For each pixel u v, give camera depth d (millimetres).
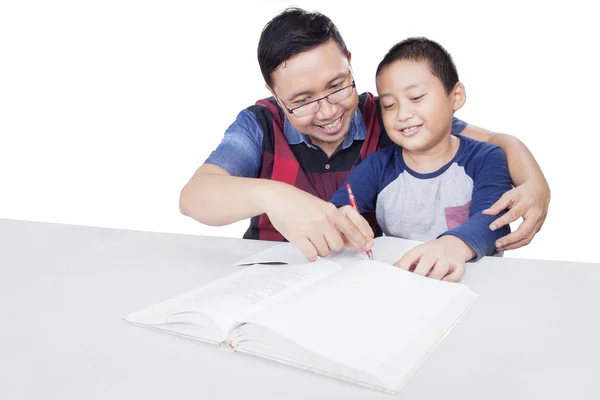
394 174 1373
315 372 604
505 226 1158
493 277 879
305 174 1431
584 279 861
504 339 668
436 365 610
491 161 1275
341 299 696
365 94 1521
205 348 667
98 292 852
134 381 595
